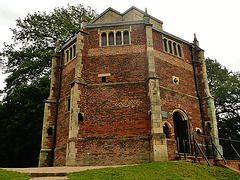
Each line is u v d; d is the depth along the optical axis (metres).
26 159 28.67
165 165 13.82
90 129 17.89
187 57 23.02
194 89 22.14
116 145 17.31
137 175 11.67
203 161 16.53
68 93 20.97
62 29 31.66
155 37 21.20
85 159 16.95
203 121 21.16
